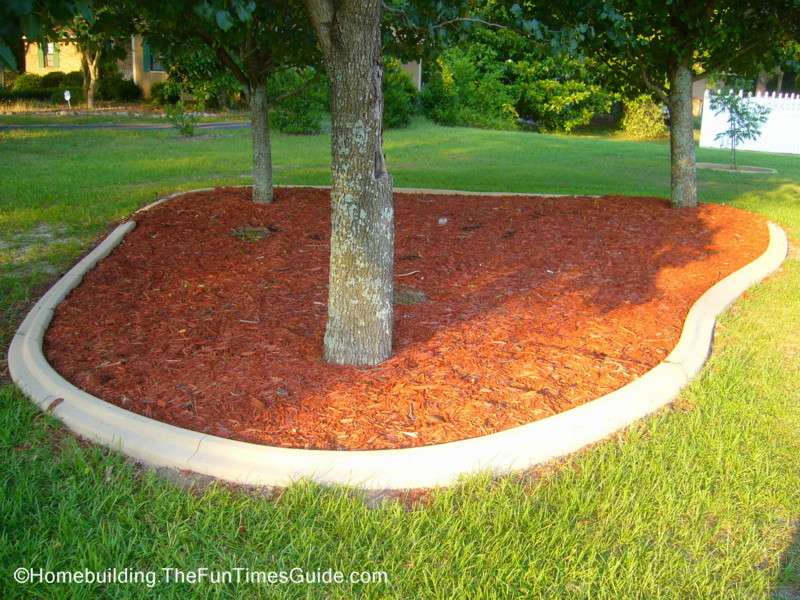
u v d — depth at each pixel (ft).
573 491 10.69
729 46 29.37
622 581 9.07
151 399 12.88
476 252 23.31
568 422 12.37
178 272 20.70
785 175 51.42
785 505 10.89
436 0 17.74
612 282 20.90
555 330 16.81
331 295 14.40
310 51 26.35
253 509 10.08
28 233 25.09
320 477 10.73
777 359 16.37
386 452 11.17
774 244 25.55
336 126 13.65
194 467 11.03
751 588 9.11
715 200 36.73
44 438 11.93
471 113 94.79
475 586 8.89
